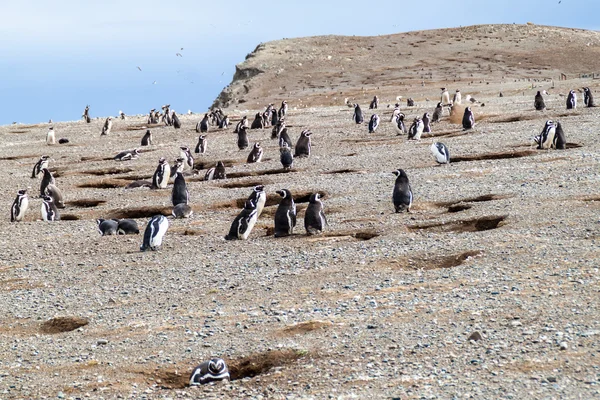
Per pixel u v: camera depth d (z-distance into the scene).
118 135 55.22
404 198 21.12
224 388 10.74
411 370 10.49
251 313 13.65
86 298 15.75
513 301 12.66
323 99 91.25
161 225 19.44
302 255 17.39
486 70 105.31
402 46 127.44
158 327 13.44
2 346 13.20
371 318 12.70
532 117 42.00
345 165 31.50
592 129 33.94
